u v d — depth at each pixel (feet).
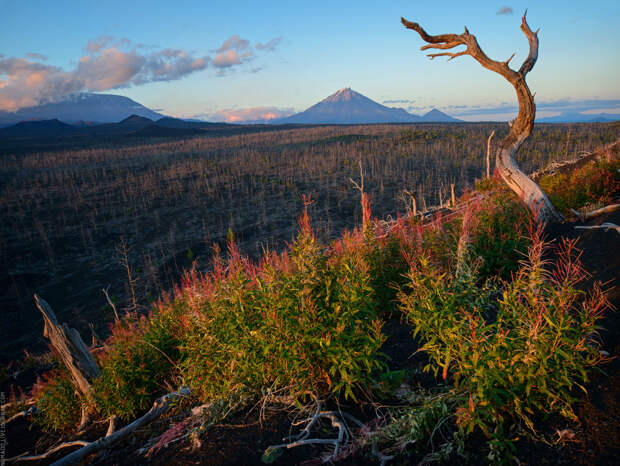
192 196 186.39
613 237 18.17
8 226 155.02
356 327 9.46
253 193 189.06
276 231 131.75
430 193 161.07
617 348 9.25
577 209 27.30
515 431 7.43
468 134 320.50
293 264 11.96
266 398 9.87
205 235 132.36
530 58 27.58
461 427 7.34
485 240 17.52
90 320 78.59
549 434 7.15
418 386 9.86
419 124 586.04
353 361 8.71
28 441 14.35
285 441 8.75
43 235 135.33
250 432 9.47
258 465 8.09
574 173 34.04
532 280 8.44
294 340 9.24
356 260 11.91
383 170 217.15
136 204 177.78
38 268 114.21
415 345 12.62
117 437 11.41
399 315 15.84
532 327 7.39
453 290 10.69
